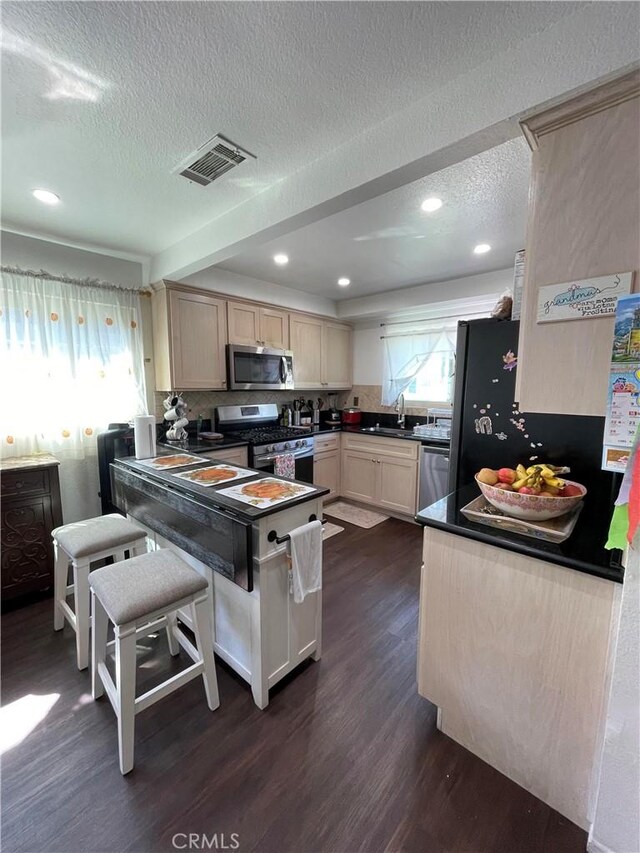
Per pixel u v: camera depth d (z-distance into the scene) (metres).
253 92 1.28
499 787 1.25
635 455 0.91
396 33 1.06
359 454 4.08
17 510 2.21
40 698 1.60
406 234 2.44
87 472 2.83
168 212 2.16
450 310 3.84
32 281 2.47
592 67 0.97
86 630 1.75
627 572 0.95
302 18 1.01
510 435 1.73
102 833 1.11
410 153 1.35
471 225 2.29
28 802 1.19
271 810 1.18
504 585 1.21
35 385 2.52
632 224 0.96
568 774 1.14
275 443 3.46
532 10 0.98
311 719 1.50
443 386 4.02
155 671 1.77
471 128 1.19
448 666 1.38
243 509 1.44
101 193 1.96
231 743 1.40
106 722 1.48
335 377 4.53
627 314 0.95
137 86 1.24
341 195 1.59
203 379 3.15
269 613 1.54
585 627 1.07
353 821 1.15
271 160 1.67
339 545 3.16
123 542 1.86
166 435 3.07
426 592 1.41
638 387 0.94
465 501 1.58
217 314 3.21
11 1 0.96
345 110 1.36
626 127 0.95
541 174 1.09
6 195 1.98
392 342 4.36
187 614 1.97
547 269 1.09
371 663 1.82
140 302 3.02
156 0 0.96
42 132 1.48
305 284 3.69
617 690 0.99
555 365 1.10
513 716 1.24
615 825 1.03
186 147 1.58
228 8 0.98
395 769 1.31
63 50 1.10
